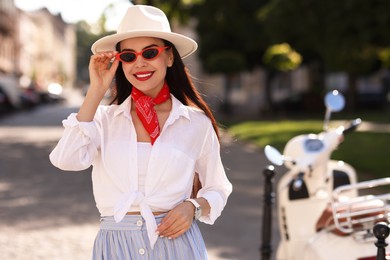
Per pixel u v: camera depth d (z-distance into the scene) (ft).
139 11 10.09
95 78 9.78
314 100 129.70
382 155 50.83
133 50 10.09
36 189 36.09
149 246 9.68
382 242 11.47
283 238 16.74
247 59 123.95
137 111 9.89
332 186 16.29
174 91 10.67
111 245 9.75
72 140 9.56
